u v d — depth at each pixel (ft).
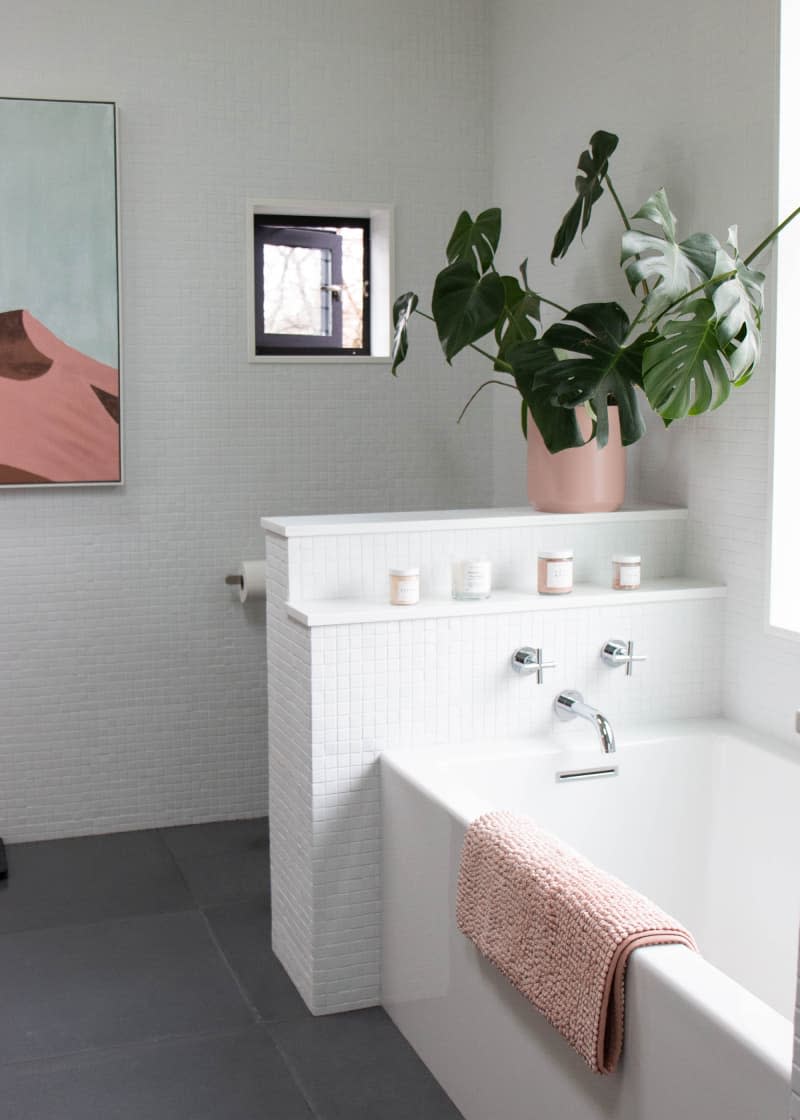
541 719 8.79
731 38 8.66
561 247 9.73
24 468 11.24
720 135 8.84
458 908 6.78
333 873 8.39
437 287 9.51
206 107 11.50
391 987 8.42
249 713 12.26
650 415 10.04
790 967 7.95
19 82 10.98
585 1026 5.43
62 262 11.10
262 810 12.43
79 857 11.33
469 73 12.26
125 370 11.53
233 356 11.82
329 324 12.60
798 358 8.40
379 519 9.00
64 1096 7.41
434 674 8.44
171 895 10.46
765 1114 4.49
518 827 6.63
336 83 11.85
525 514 9.35
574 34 10.72
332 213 12.20
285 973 9.06
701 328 8.04
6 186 10.90
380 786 8.39
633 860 8.66
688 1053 4.92
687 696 9.21
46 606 11.57
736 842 8.60
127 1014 8.41
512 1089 6.51
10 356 11.08
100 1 11.12
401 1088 7.52
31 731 11.66
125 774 11.97
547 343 8.77
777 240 8.27
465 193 12.35
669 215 8.34
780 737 8.62
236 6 11.49
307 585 8.55
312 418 12.12
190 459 11.80
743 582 8.95
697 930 8.89
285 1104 7.34
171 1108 7.29
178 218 11.53
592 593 8.91
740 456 8.89
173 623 11.93
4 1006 8.50
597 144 9.30
